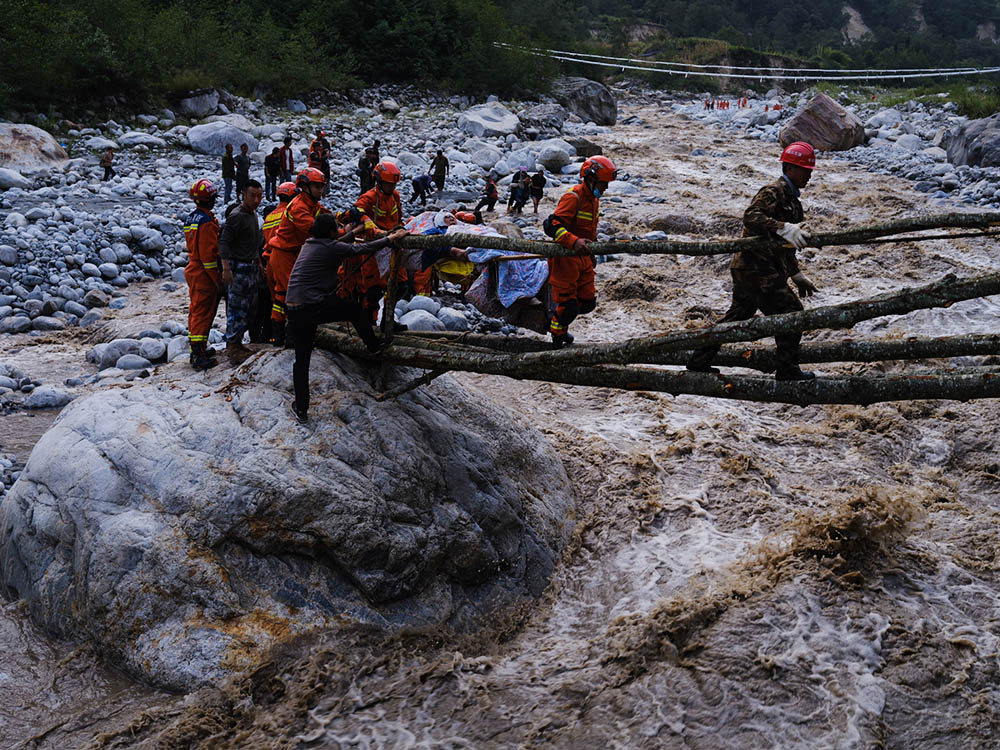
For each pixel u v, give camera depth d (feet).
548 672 20.03
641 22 266.57
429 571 21.35
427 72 118.83
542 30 155.63
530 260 25.59
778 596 21.39
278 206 25.17
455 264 27.66
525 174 65.00
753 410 34.73
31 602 20.72
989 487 29.89
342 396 21.95
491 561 22.50
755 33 278.46
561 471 27.17
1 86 77.00
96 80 84.89
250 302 24.16
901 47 257.55
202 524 19.49
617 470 28.27
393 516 20.85
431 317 37.45
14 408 32.91
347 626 19.77
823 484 28.96
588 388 35.76
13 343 40.14
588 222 23.24
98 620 19.26
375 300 25.16
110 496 20.08
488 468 23.72
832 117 100.53
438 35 119.65
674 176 84.02
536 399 34.55
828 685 19.08
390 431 21.86
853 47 272.51
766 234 17.90
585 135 110.22
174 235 55.26
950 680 19.38
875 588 21.85
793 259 18.75
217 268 23.57
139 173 71.87
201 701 18.17
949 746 18.01
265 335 25.71
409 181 76.23
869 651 19.90
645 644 20.11
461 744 17.90
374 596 20.34
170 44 95.20
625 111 141.08
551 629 22.06
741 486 27.96
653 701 18.89
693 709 18.70
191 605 19.06
